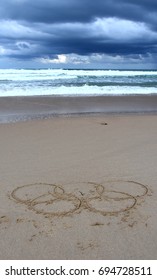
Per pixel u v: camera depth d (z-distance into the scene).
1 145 5.22
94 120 7.96
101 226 2.66
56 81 24.00
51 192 3.31
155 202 3.08
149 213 2.88
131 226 2.67
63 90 16.95
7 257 2.29
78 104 11.98
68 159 4.42
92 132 6.30
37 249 2.37
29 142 5.45
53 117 8.71
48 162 4.29
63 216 2.82
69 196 3.21
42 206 3.00
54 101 12.62
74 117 8.70
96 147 5.08
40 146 5.16
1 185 3.48
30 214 2.86
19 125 7.16
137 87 20.39
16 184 3.51
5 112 9.65
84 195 3.23
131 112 10.34
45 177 3.73
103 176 3.76
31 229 2.62
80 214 2.86
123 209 2.95
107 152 4.78
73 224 2.69
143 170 3.96
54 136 5.94
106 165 4.16
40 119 8.24
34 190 3.35
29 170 3.96
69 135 6.02
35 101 12.48
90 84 21.91
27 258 2.28
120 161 4.33
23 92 15.57
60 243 2.43
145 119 8.25
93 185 3.49
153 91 18.27
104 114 9.61
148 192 3.31
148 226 2.67
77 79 27.31
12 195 3.23
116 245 2.41
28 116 8.88
